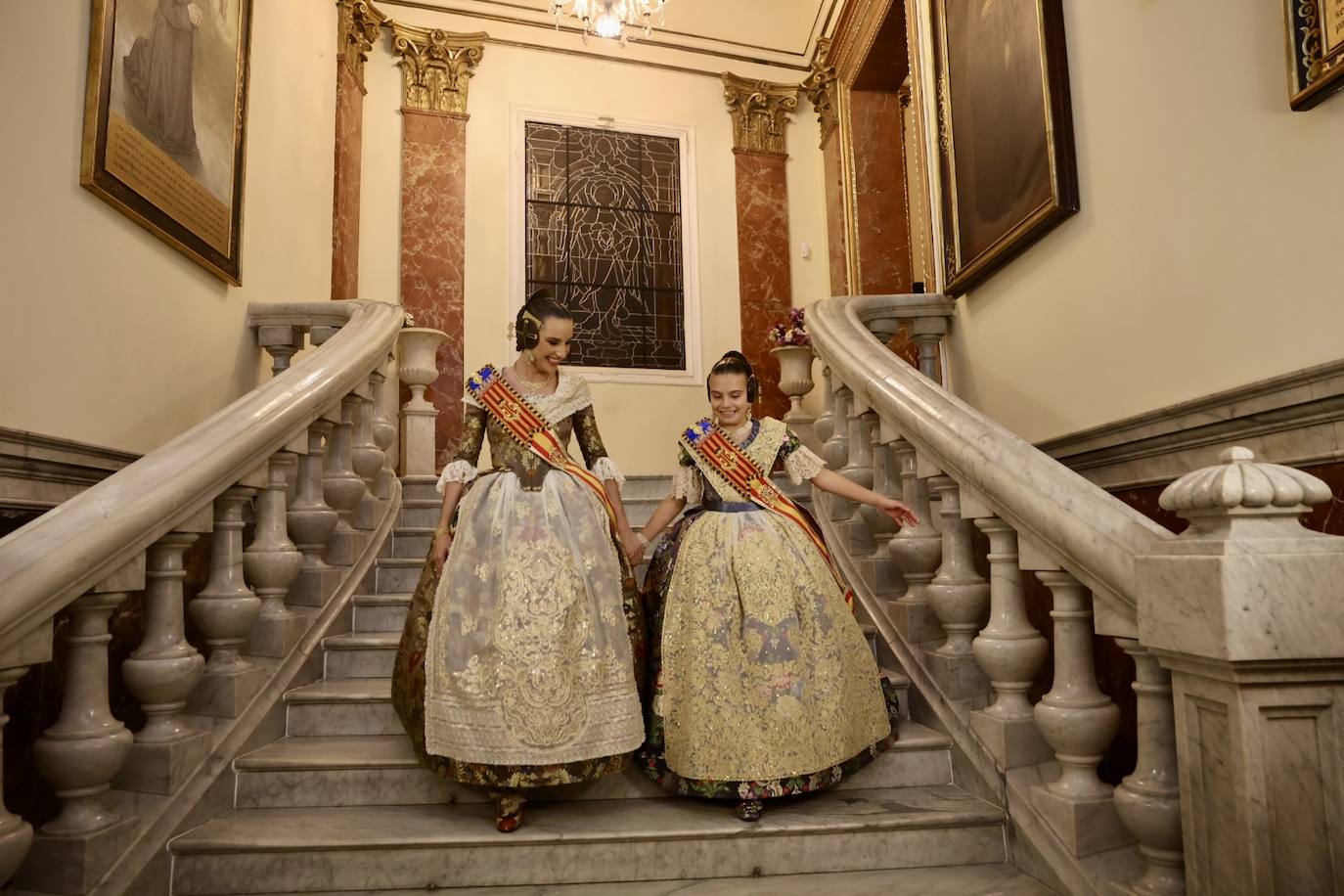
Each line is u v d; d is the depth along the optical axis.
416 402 5.59
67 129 2.84
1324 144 1.99
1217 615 1.54
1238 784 1.55
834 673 2.45
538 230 7.10
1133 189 2.70
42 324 2.70
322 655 3.28
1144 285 2.64
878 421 3.33
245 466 2.68
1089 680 2.19
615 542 2.68
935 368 4.01
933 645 3.00
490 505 2.57
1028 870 2.25
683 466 2.84
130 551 2.16
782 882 2.24
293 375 3.21
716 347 7.28
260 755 2.62
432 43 6.90
